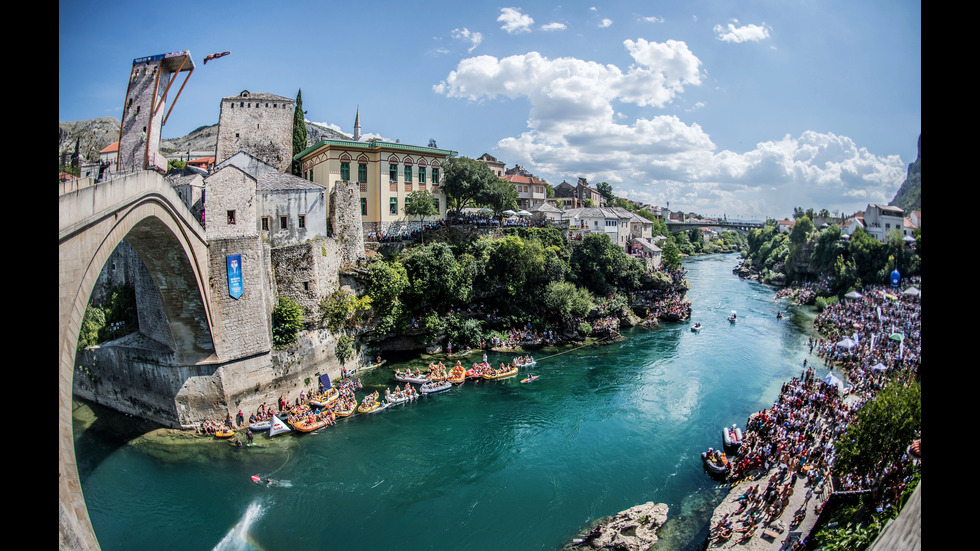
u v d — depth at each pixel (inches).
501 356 2554.1
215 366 1664.6
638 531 1214.9
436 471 1481.3
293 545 1170.6
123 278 2014.0
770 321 3521.2
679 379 2269.9
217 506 1296.8
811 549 1064.8
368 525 1240.8
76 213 893.2
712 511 1311.5
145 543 1159.6
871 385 2094.0
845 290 3961.6
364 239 2691.9
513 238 2886.3
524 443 1656.0
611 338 2920.8
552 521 1268.5
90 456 1517.0
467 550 1162.6
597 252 3494.1
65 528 696.4
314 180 2918.3
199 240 1558.8
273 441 1631.4
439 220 2979.8
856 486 1165.7
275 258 1925.4
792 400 1907.0
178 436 1626.5
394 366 2327.8
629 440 1689.2
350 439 1659.7
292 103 3208.7
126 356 1770.4
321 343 2030.0
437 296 2578.7
